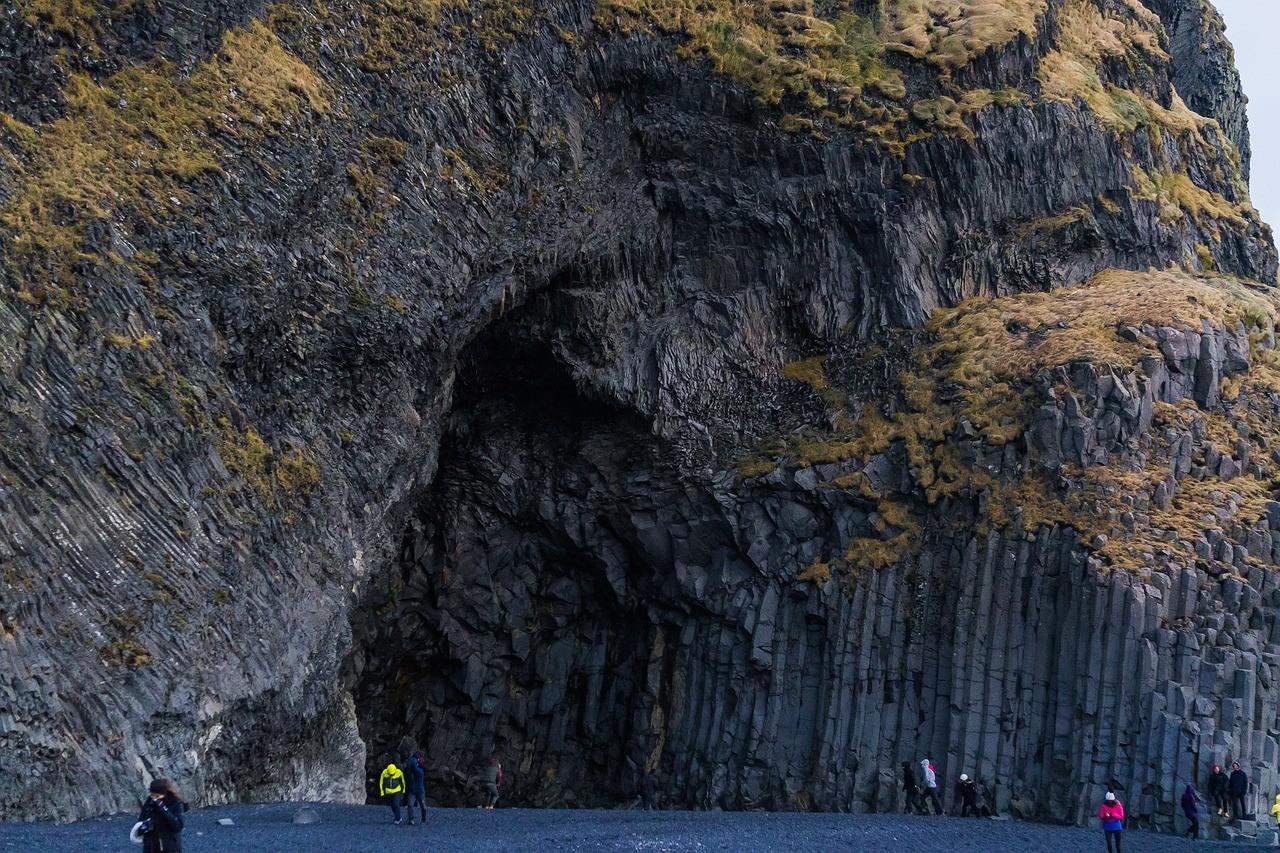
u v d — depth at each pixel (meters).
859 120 139.00
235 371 92.88
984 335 131.38
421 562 132.88
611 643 134.00
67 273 81.62
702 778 122.75
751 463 129.62
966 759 109.50
